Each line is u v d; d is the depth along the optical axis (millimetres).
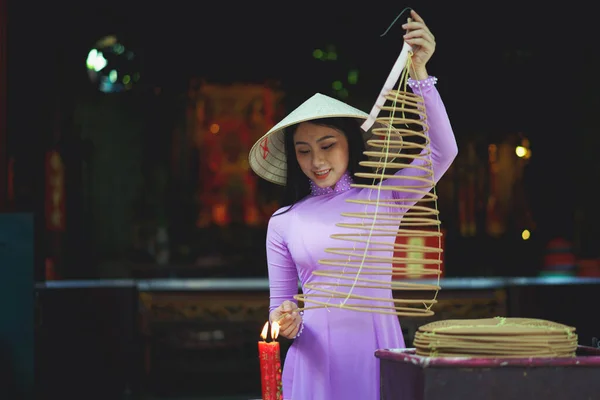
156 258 9844
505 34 9773
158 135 9898
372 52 9867
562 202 9734
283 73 9953
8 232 4734
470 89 9906
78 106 9664
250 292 7320
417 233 2305
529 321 2059
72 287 5910
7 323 4719
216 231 9898
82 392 5914
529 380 1771
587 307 6355
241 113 9961
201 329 7234
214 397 7051
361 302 2559
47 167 9336
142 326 7145
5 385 4711
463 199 9750
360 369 2539
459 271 9664
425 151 2553
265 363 1960
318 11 9734
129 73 9734
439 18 9750
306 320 2605
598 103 9742
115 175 9828
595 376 1775
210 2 9664
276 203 9906
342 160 2619
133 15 9570
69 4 9312
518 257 9656
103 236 9797
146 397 6980
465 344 1854
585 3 9492
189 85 9875
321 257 2592
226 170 9914
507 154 9812
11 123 7184
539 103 9852
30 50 7715
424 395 1780
